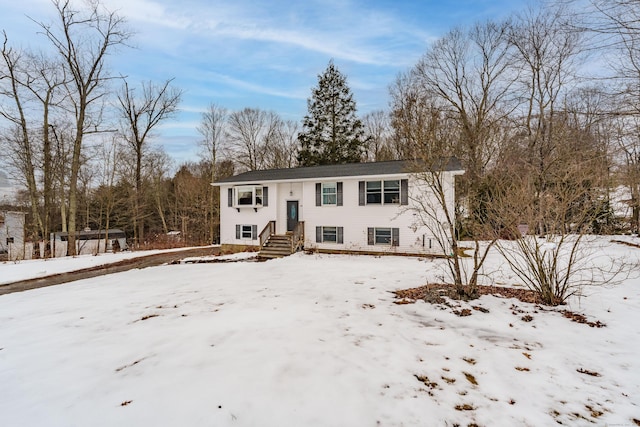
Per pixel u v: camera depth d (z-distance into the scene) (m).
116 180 25.97
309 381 3.22
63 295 7.71
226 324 5.00
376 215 15.18
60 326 5.25
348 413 2.71
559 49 17.69
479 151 19.78
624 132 7.69
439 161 8.34
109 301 6.87
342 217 15.90
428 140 6.76
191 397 2.96
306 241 16.61
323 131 29.41
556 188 5.99
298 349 4.00
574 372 3.38
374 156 33.00
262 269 10.68
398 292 6.88
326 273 9.42
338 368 3.50
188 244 26.09
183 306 6.22
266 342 4.24
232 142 34.06
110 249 27.14
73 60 17.23
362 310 5.66
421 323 4.93
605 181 6.25
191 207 31.42
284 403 2.85
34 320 5.66
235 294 7.11
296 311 5.66
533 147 19.11
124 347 4.24
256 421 2.61
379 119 33.12
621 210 16.42
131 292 7.75
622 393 2.98
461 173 12.88
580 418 2.64
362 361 3.67
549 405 2.82
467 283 6.97
